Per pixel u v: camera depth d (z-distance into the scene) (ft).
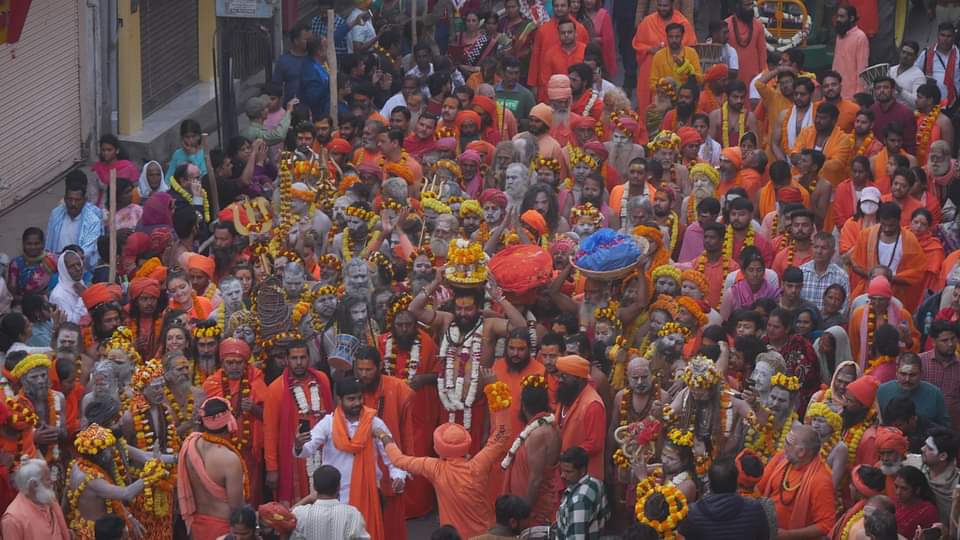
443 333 68.95
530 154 89.51
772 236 84.53
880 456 57.41
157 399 61.36
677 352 64.44
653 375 64.03
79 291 75.66
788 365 67.92
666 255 72.84
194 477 57.77
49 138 106.83
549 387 65.26
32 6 102.47
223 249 76.79
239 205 80.89
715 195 87.10
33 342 70.44
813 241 76.95
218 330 65.98
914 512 55.72
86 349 69.97
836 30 115.85
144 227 84.28
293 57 107.96
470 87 103.14
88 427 58.13
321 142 95.66
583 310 70.33
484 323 67.92
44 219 100.78
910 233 79.66
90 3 109.50
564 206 85.05
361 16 118.73
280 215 80.79
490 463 59.47
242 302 69.31
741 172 90.89
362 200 80.12
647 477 56.24
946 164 91.04
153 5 118.42
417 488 69.31
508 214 80.69
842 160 94.68
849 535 54.70
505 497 56.13
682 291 70.59
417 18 128.06
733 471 52.49
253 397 63.57
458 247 67.67
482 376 67.21
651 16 113.70
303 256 77.87
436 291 73.00
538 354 68.03
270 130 99.66
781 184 87.92
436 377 68.59
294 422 62.85
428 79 105.60
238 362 63.36
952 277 76.79
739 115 101.55
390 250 77.10
